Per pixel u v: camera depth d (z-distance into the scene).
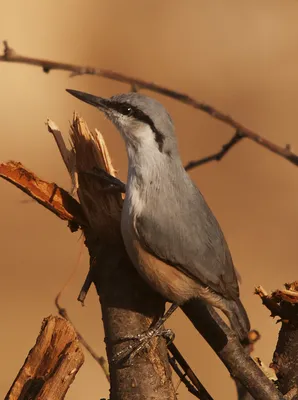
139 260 7.69
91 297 14.88
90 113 20.64
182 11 24.38
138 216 7.79
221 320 7.16
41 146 19.70
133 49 23.14
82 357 6.18
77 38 22.80
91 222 7.83
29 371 6.23
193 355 12.80
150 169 7.97
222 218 17.73
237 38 23.44
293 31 23.48
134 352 6.84
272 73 22.30
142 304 7.29
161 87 5.59
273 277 15.62
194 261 7.86
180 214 7.93
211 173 19.34
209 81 22.14
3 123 20.16
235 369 6.79
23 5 22.64
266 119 20.75
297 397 6.68
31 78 21.03
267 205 18.28
